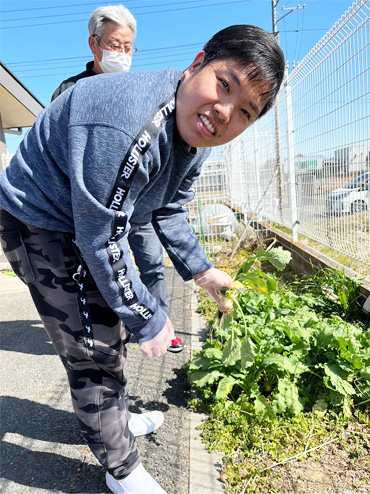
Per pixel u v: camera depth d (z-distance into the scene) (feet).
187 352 10.14
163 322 4.87
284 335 8.52
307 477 5.84
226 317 6.59
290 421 6.91
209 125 4.06
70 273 4.84
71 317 4.92
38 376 9.23
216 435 6.72
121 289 4.42
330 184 13.23
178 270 6.51
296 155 16.61
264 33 3.93
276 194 20.62
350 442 6.52
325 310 11.42
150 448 6.61
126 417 5.38
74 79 9.43
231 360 6.48
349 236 12.14
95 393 5.05
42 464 6.34
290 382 7.39
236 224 24.56
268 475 5.90
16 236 4.90
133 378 8.89
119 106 3.90
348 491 5.56
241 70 3.80
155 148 4.09
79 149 3.94
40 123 4.59
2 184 4.73
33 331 12.09
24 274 4.98
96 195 4.03
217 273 6.43
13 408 7.92
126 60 9.36
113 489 5.53
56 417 7.60
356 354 7.57
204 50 4.14
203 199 23.94
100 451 5.16
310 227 15.57
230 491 5.66
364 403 7.31
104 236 4.16
